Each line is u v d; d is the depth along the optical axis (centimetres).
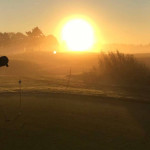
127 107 1917
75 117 1620
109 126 1481
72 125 1476
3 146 1193
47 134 1337
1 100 2038
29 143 1227
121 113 1748
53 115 1644
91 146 1207
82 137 1310
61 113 1692
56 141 1252
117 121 1573
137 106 1958
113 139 1298
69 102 2005
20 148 1174
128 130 1426
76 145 1214
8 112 1691
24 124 1473
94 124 1504
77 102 2012
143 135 1360
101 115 1688
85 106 1898
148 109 1873
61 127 1439
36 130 1387
